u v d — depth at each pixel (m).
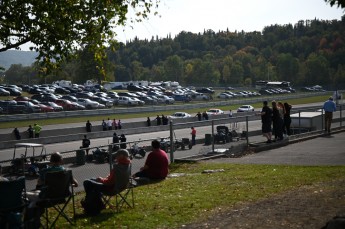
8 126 50.38
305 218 7.43
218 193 10.20
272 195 9.62
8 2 11.49
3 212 7.18
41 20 11.84
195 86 162.00
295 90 144.00
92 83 114.62
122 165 8.81
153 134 47.84
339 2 7.17
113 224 7.90
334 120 29.22
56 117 59.84
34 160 13.38
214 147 19.17
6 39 12.13
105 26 12.28
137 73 187.75
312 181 11.25
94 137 45.09
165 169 12.91
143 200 9.80
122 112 67.31
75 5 12.07
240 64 180.88
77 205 10.09
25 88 101.81
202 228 7.31
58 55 12.34
